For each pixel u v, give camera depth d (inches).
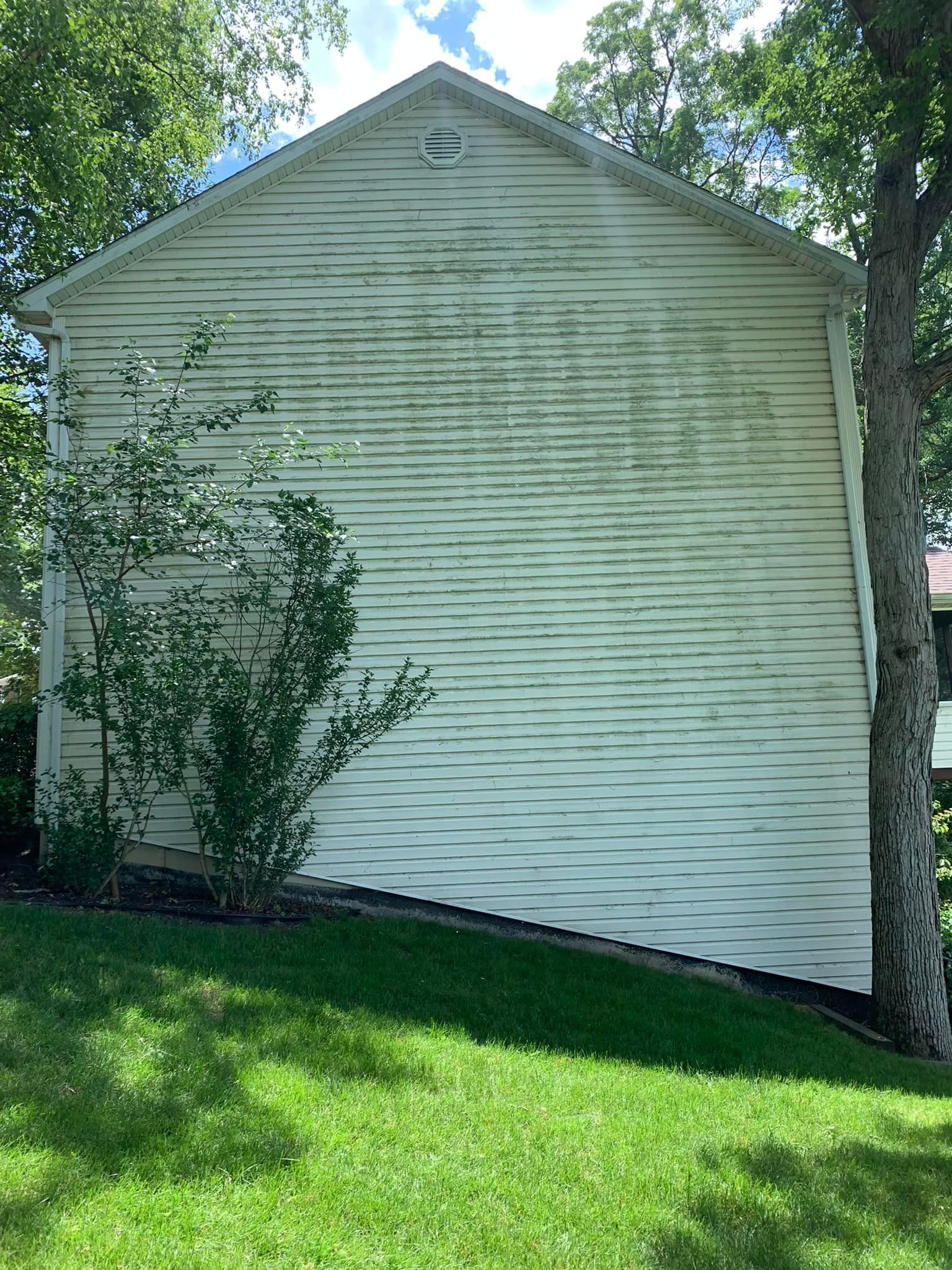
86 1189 113.7
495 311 339.0
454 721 319.3
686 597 327.6
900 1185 153.5
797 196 352.8
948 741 629.3
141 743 276.8
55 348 332.8
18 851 333.4
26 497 286.8
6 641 364.5
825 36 314.0
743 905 315.6
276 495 325.4
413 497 328.8
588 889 314.0
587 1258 118.7
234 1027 176.1
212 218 338.0
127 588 276.5
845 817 320.5
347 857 311.6
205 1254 105.4
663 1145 158.6
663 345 339.6
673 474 333.4
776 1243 129.2
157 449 269.9
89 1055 150.3
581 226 343.6
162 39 555.5
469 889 312.0
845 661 327.3
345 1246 112.1
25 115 399.5
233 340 332.8
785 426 337.4
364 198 342.0
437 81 339.9
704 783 319.9
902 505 298.0
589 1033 221.0
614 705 322.0
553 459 332.5
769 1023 265.0
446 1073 174.7
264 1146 131.4
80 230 479.2
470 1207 126.5
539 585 326.3
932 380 298.7
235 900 291.6
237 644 311.1
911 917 285.4
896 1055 264.2
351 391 332.5
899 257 303.6
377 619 322.7
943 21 262.7
